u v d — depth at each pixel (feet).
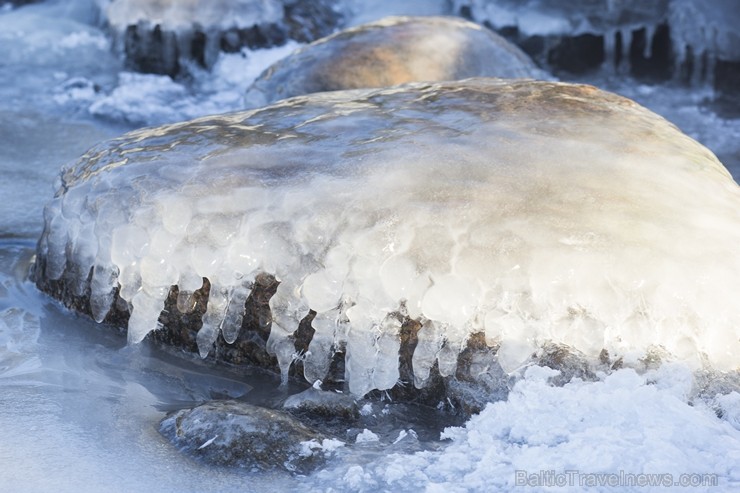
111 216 28.58
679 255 25.07
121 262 28.17
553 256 25.07
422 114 31.12
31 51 62.08
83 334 29.48
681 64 62.90
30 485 21.54
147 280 27.81
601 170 27.71
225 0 61.26
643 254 25.00
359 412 25.35
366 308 25.81
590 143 28.99
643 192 26.91
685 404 23.52
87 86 57.52
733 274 24.93
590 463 21.59
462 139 29.04
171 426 23.91
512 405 24.02
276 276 26.73
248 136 30.50
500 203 26.30
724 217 26.37
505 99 32.09
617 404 23.47
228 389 26.91
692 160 28.76
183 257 27.53
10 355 27.99
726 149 51.26
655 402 23.47
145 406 25.53
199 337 27.53
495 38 50.60
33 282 32.65
